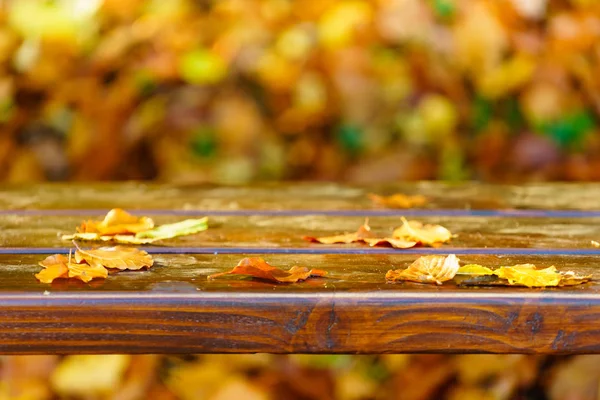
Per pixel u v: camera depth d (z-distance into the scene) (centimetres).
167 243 140
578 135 278
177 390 191
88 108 272
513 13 273
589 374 194
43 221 152
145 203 162
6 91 268
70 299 120
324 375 195
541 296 120
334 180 278
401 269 130
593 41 274
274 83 273
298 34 274
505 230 147
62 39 268
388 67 274
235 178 276
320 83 274
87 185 176
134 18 272
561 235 145
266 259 134
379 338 121
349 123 275
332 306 120
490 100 276
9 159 272
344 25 273
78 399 190
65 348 120
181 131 274
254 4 274
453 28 273
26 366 190
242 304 120
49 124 272
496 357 196
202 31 273
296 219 153
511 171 280
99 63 271
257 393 191
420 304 121
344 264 132
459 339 121
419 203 163
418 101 275
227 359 193
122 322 120
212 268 130
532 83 275
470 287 123
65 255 135
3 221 152
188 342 121
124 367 191
